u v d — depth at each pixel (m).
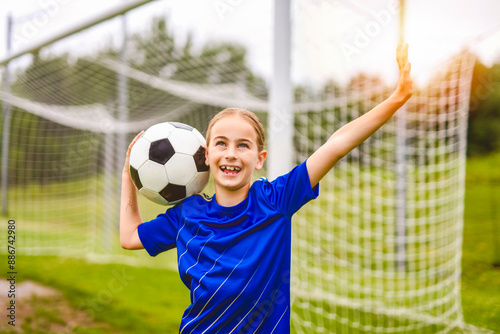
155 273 5.66
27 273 5.45
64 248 7.33
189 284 1.78
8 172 10.58
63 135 10.22
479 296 4.47
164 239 1.89
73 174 10.69
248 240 1.68
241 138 1.77
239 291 1.63
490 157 17.06
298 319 3.84
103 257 6.64
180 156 1.92
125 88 6.55
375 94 5.58
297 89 5.66
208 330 1.67
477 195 12.69
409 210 6.03
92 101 7.27
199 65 6.20
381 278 5.15
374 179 6.96
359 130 1.68
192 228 1.78
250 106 6.73
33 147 10.22
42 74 5.86
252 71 6.46
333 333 3.55
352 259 5.91
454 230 4.93
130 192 2.04
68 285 4.91
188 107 8.28
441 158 5.02
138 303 4.34
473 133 17.48
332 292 4.62
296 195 1.72
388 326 3.70
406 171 5.86
